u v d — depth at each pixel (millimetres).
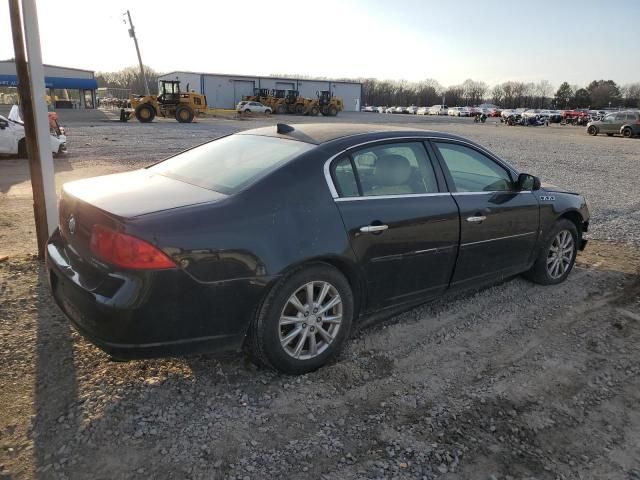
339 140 3504
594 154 19984
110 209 2783
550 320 4266
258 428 2768
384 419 2893
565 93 122688
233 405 2943
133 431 2689
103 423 2734
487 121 60031
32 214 7227
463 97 136875
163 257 2654
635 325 4227
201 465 2480
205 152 3932
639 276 5410
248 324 3002
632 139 30609
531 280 5066
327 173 3305
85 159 13539
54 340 3533
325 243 3133
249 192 3027
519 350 3748
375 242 3395
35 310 3959
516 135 31516
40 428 2676
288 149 3463
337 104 55562
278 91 56469
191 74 67312
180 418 2812
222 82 67812
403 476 2473
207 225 2795
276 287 3025
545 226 4730
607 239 6977
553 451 2697
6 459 2455
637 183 12531
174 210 2805
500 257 4363
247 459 2535
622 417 3006
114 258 2656
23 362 3256
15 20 4500
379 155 3617
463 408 3023
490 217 4137
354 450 2639
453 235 3871
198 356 3436
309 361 3256
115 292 2641
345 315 3363
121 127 27375
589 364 3586
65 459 2477
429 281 3855
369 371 3383
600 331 4098
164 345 2773
